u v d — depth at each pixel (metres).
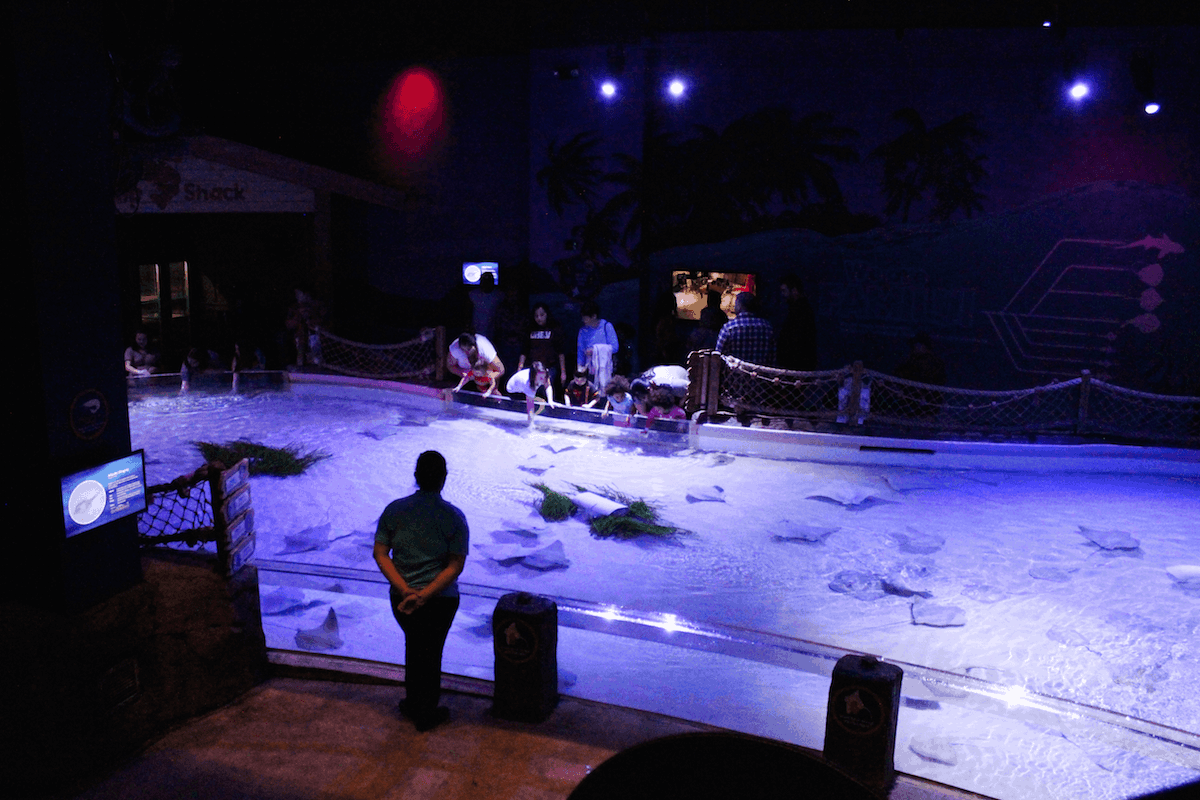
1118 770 4.54
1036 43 11.77
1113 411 12.18
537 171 13.77
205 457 9.68
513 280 14.69
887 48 12.31
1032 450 9.87
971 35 11.98
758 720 5.01
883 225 12.75
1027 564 7.38
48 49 3.89
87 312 4.16
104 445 4.28
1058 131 11.96
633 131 13.29
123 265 14.32
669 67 13.12
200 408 12.06
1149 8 11.27
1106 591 6.86
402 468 9.68
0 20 3.71
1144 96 11.57
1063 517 8.48
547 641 4.71
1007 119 12.11
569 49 13.28
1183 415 11.91
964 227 12.46
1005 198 12.27
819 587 6.94
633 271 13.66
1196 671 5.66
